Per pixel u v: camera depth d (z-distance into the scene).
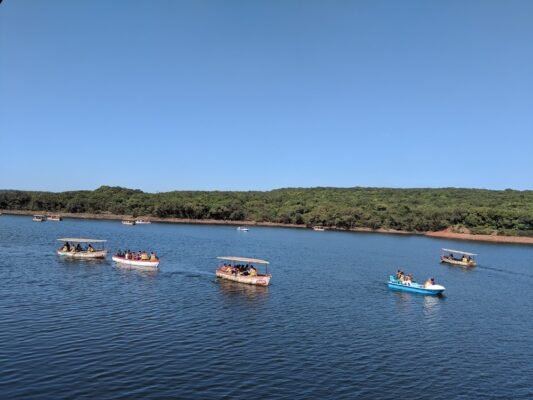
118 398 30.38
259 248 132.62
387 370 38.16
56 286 64.69
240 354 39.81
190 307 55.88
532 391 35.50
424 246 163.50
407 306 63.06
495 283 88.25
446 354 43.16
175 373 34.94
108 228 183.50
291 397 31.97
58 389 31.30
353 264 105.31
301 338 45.44
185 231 188.50
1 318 47.22
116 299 58.28
